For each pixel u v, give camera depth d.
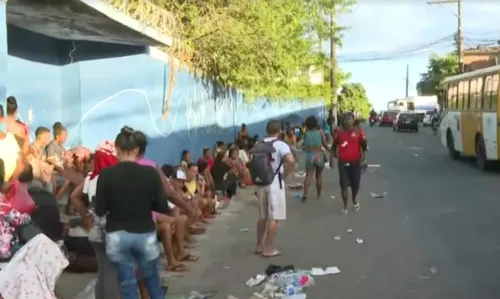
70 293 6.90
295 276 7.62
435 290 7.24
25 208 6.21
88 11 9.16
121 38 12.38
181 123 17.00
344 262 8.67
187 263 8.75
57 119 12.79
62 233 7.73
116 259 5.34
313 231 11.01
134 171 5.37
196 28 18.33
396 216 12.22
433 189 16.06
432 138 42.88
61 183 11.30
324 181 18.59
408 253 9.11
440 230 10.70
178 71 16.45
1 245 5.17
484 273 7.93
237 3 19.47
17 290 4.81
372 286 7.45
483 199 14.12
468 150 22.31
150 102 14.30
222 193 14.84
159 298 5.57
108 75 13.41
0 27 7.04
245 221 12.17
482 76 20.39
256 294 7.17
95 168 5.97
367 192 15.77
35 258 4.95
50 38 12.37
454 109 24.61
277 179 9.17
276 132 9.38
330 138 28.03
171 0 17.67
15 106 7.60
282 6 23.58
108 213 5.38
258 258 9.03
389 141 39.47
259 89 27.75
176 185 10.41
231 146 18.62
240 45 19.66
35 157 8.98
